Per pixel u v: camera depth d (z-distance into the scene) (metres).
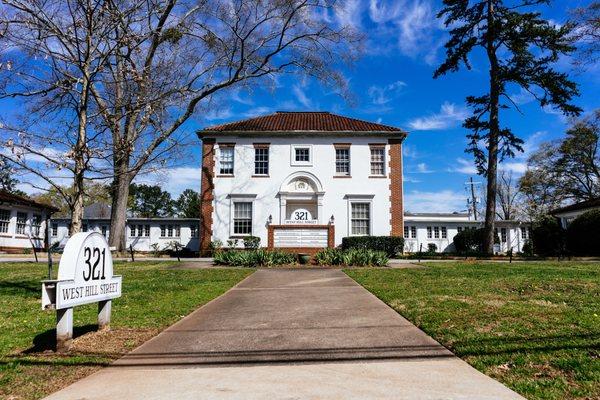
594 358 4.76
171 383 4.46
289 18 20.47
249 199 28.06
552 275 13.08
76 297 5.71
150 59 9.91
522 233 46.22
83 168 8.31
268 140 28.58
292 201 28.48
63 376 4.72
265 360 5.24
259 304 9.14
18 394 4.19
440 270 15.64
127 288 11.58
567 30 24.58
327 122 30.48
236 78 20.39
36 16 8.02
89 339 6.27
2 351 5.67
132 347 5.88
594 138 46.75
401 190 28.19
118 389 4.30
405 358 5.20
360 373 4.68
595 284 10.54
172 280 13.60
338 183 28.25
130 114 9.61
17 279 13.88
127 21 9.12
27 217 36.72
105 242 6.48
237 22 18.89
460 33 27.97
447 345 5.66
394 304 8.51
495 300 8.52
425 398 3.93
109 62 9.13
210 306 9.04
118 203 25.81
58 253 31.39
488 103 28.23
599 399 3.79
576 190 49.00
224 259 20.16
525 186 52.28
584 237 27.22
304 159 28.59
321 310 8.29
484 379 4.40
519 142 27.92
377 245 26.31
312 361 5.17
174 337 6.41
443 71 28.41
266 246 27.64
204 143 28.55
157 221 44.12
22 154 7.68
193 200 77.12
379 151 28.75
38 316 7.98
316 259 20.36
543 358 4.86
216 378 4.60
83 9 8.38
